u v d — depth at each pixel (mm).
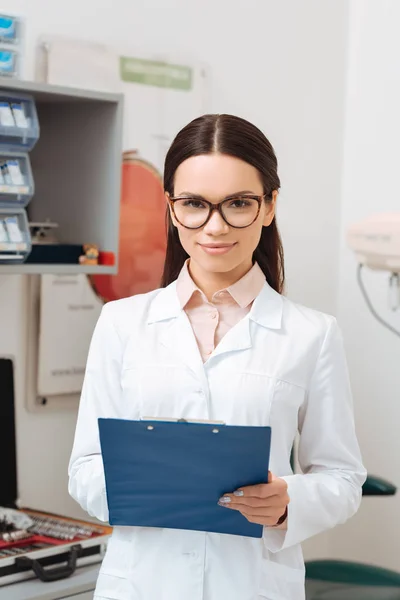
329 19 3229
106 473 1365
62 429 2635
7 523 2213
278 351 1503
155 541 1469
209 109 2898
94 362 1560
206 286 1546
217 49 2904
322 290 3293
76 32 2559
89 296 2641
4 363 2375
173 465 1319
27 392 2541
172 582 1449
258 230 1441
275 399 1467
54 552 2078
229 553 1451
